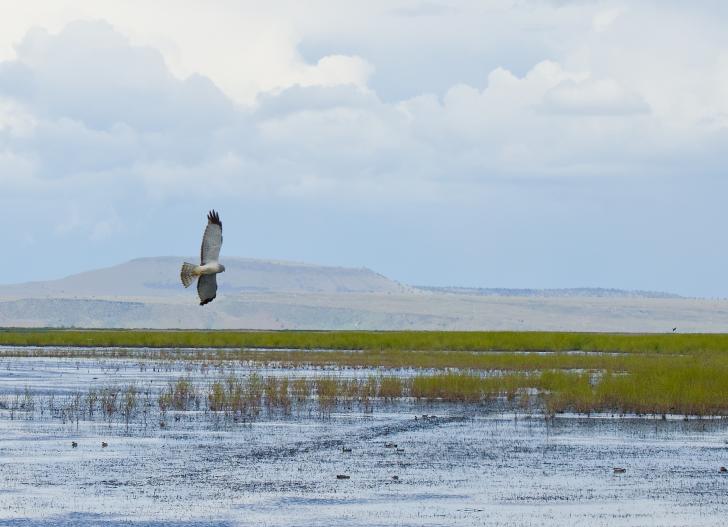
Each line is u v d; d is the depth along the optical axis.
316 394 45.72
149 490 25.38
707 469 28.38
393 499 24.64
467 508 23.78
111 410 38.75
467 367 62.94
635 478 27.14
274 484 26.17
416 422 37.06
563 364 64.56
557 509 23.72
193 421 36.88
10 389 47.62
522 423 36.97
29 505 23.78
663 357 68.31
